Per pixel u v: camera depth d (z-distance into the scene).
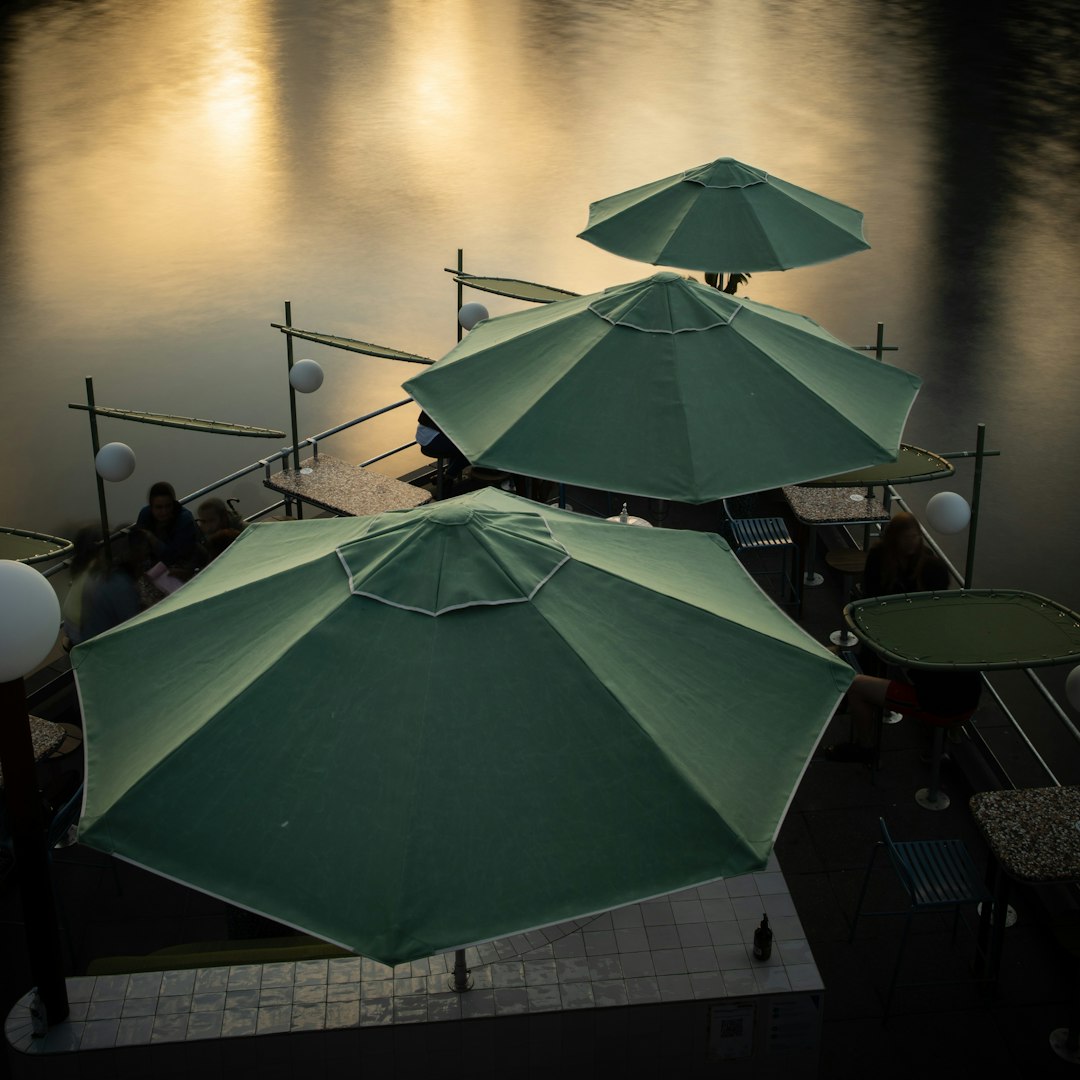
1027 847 5.59
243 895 3.66
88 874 7.18
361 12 44.59
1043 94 32.91
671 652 4.45
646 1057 5.08
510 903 3.61
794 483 6.73
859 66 36.41
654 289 7.55
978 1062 6.00
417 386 7.54
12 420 16.02
